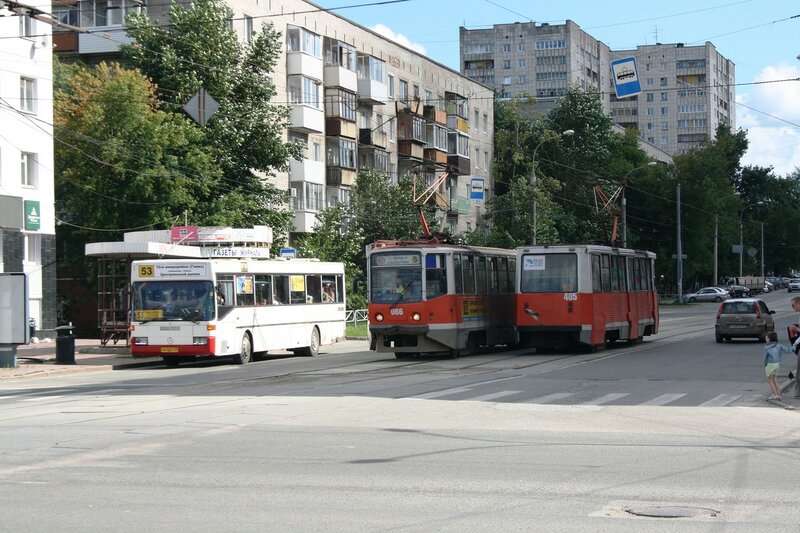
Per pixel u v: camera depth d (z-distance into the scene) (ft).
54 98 144.87
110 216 138.92
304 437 42.73
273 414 51.08
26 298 89.04
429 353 106.83
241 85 151.33
